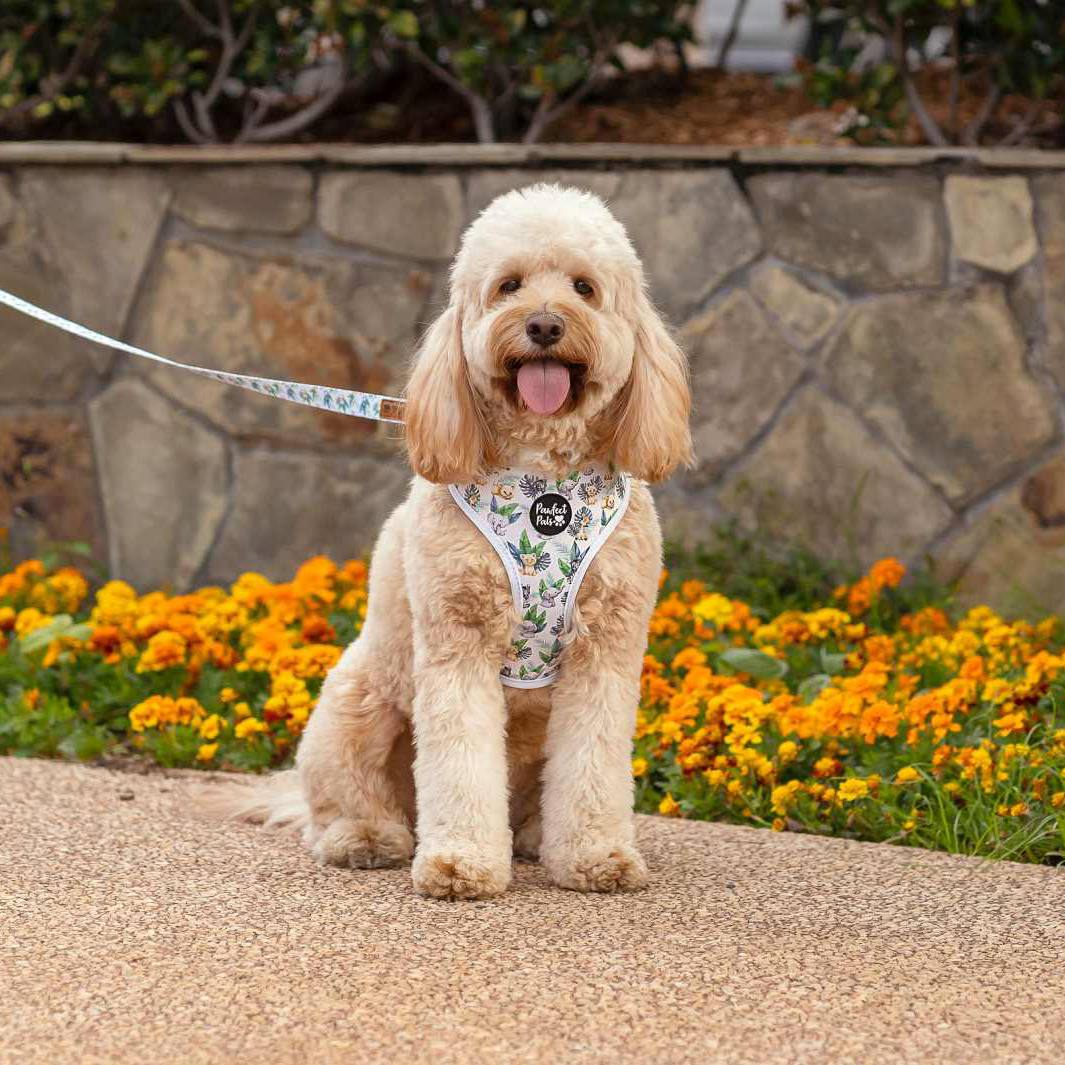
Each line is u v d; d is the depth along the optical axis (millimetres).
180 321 3795
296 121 4059
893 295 3596
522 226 2574
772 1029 2283
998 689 2975
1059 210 3531
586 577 2582
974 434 3584
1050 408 3555
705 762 2934
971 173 3555
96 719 3246
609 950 2438
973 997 2352
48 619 3369
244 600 3408
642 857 2678
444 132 4215
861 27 3873
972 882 2645
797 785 2852
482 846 2574
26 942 2438
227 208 3758
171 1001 2318
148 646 3268
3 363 3832
